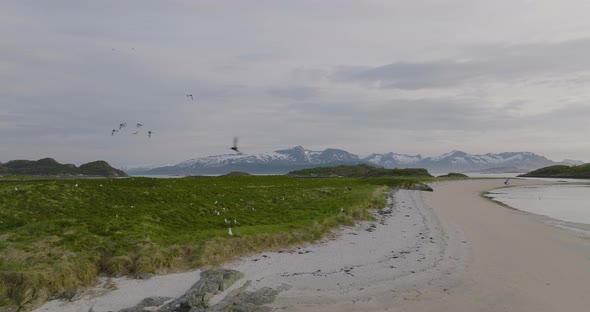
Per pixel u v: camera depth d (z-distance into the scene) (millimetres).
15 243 23797
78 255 23078
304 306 19734
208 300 19594
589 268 26484
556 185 143875
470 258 29031
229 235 29250
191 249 26484
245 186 66750
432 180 165125
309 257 28359
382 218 46906
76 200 39594
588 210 60750
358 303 20219
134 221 31125
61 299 19328
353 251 30516
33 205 35562
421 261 28047
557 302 20328
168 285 21688
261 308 19172
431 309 19453
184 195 47812
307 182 89500
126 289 20969
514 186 139750
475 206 66500
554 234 38750
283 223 35531
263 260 27031
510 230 41000
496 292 21828
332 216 40031
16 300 18312
